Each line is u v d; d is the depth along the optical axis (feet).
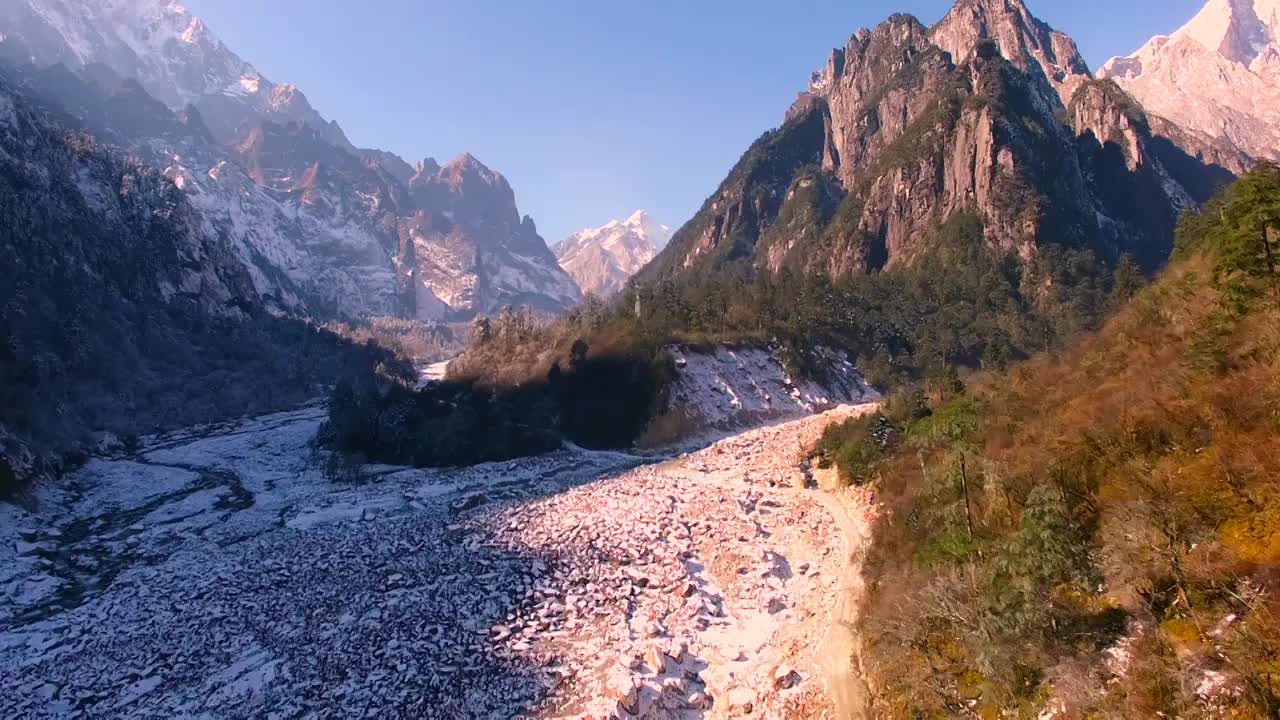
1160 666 73.51
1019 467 121.39
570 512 238.68
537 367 448.24
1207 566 77.15
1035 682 86.28
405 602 171.42
